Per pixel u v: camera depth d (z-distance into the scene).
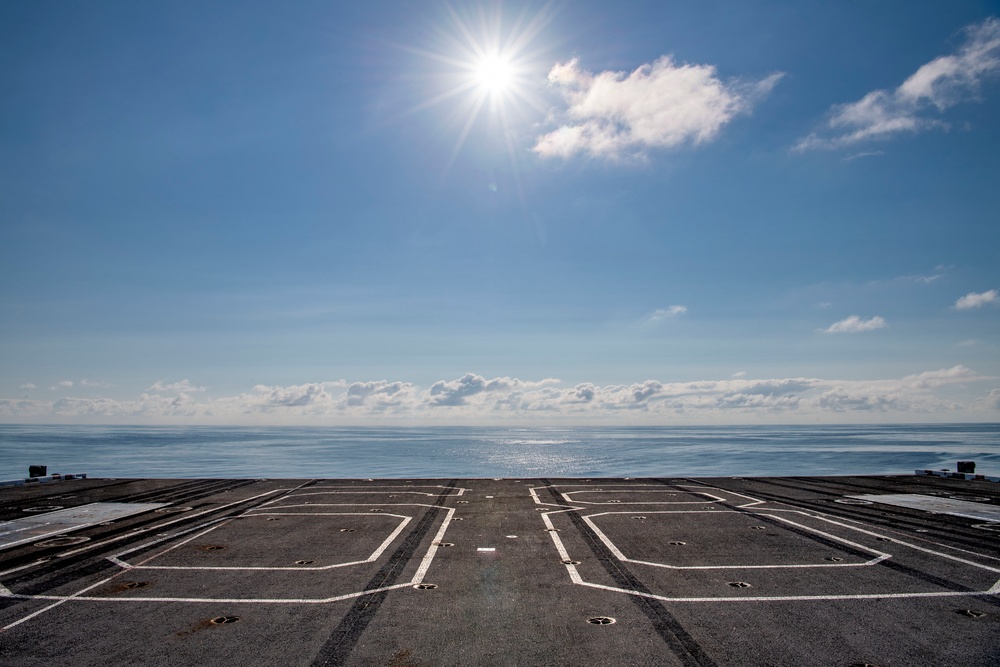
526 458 83.19
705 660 7.82
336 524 17.11
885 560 12.96
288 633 8.77
